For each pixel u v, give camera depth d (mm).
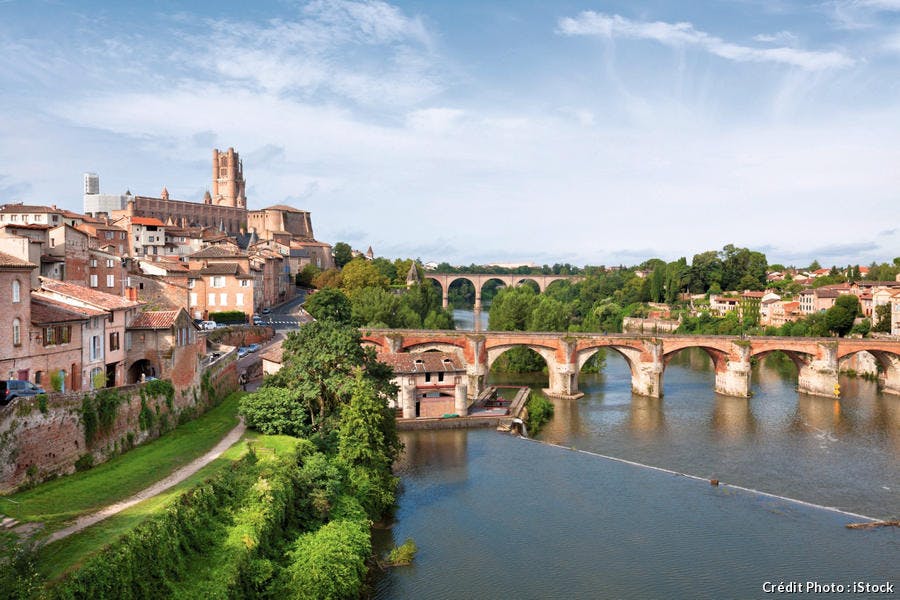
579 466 77688
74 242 85125
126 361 63875
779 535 58312
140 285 107438
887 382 131500
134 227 151875
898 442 90562
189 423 63500
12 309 46406
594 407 113438
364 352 75438
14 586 26562
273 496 46156
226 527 41500
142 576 32969
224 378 79250
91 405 45438
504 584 48781
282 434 62156
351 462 60250
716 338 125188
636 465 78562
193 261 136125
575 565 51969
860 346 126125
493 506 64062
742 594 48031
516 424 95938
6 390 42125
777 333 174875
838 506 65750
